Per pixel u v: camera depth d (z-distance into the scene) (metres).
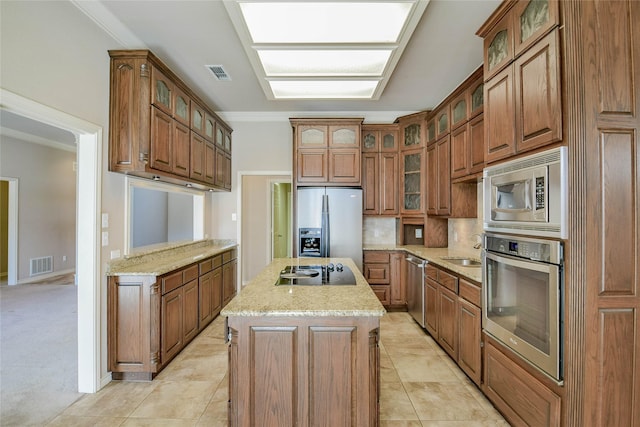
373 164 4.30
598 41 1.43
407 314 3.99
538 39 1.58
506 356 1.86
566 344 1.42
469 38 2.54
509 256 1.80
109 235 2.39
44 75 1.88
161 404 2.09
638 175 1.43
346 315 1.49
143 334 2.36
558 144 1.46
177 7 2.18
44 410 2.02
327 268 2.46
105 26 2.31
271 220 6.03
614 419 1.40
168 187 3.37
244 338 1.51
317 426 1.52
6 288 5.19
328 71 2.73
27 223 5.59
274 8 1.90
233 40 2.62
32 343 3.05
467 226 3.56
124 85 2.41
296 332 1.52
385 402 2.12
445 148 3.48
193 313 3.06
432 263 3.12
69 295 4.77
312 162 4.08
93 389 2.22
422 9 1.91
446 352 2.84
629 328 1.42
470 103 2.90
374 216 4.31
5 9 1.67
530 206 1.62
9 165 5.29
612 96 1.43
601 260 1.41
